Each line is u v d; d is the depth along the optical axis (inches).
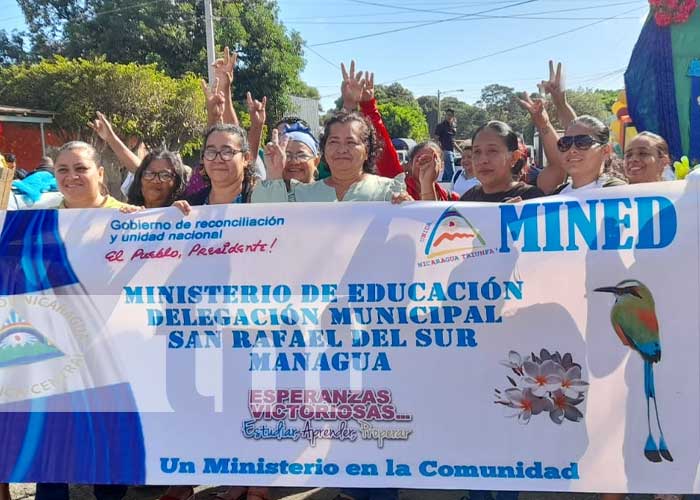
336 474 116.0
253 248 119.2
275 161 147.4
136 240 121.9
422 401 114.8
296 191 137.9
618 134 243.9
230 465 117.9
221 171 130.0
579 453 111.4
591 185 128.3
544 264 112.4
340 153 129.8
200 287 119.6
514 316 113.0
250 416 118.4
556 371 111.8
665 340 109.1
